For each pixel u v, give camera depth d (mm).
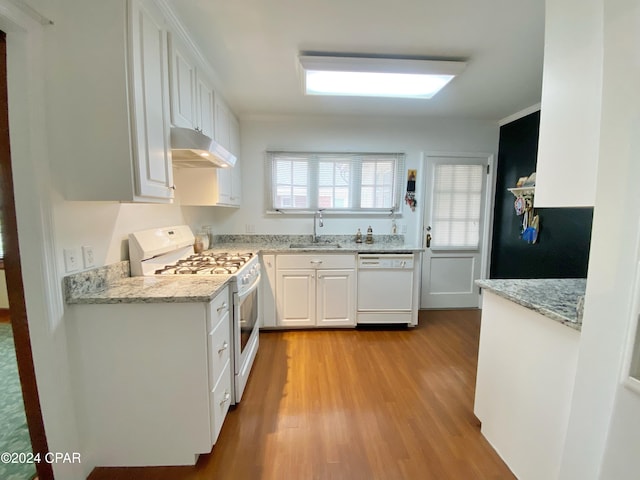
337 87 2352
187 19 1559
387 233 3361
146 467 1343
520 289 1401
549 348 1123
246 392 1890
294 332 2832
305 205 3250
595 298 880
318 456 1398
